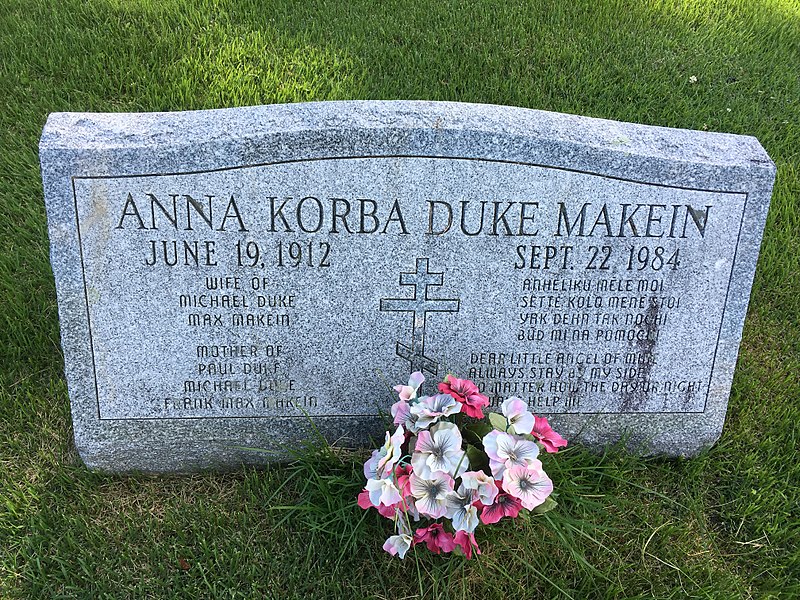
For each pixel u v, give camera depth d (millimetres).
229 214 821
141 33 1556
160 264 836
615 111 1467
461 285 869
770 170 829
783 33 1733
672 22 1719
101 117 818
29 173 1287
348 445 936
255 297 860
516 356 904
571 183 829
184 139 791
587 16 1694
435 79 1490
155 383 886
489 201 833
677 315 892
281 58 1519
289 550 833
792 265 1223
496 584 805
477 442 836
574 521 838
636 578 815
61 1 1631
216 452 919
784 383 1045
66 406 971
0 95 1429
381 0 1716
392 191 823
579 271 868
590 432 942
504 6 1704
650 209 843
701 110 1485
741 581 828
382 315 879
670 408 935
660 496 908
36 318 1083
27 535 831
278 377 897
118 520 861
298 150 800
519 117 827
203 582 798
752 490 897
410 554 822
